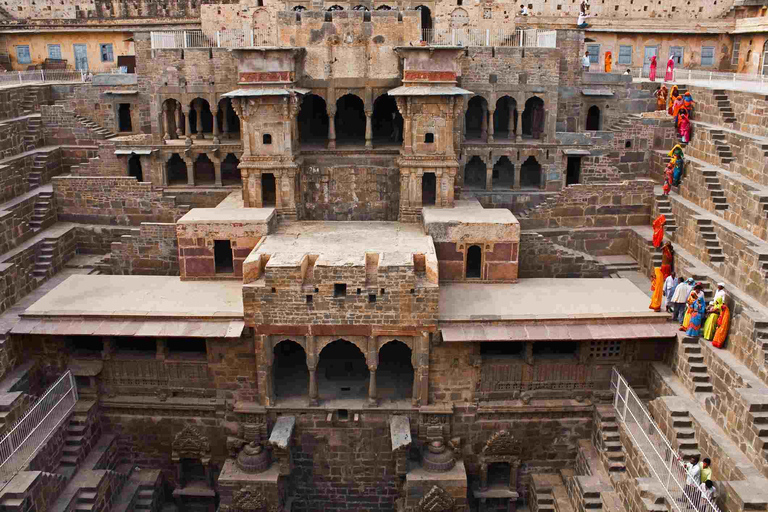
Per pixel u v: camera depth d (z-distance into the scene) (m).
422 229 36.12
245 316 30.17
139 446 32.91
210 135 44.34
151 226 37.56
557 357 31.95
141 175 43.50
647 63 60.34
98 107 45.06
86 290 33.75
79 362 31.89
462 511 30.50
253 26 46.19
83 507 28.27
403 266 29.39
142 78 42.34
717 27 59.16
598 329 30.44
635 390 31.77
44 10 61.69
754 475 23.61
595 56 59.88
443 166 36.44
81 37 61.25
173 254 37.94
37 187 41.25
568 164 43.88
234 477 30.48
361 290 29.73
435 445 31.23
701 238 33.72
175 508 33.34
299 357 35.78
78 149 43.72
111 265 38.19
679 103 41.00
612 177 42.19
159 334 30.05
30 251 36.25
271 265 29.53
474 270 36.91
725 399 26.30
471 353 30.89
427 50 34.84
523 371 31.45
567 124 44.78
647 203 39.81
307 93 37.97
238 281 35.03
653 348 31.53
